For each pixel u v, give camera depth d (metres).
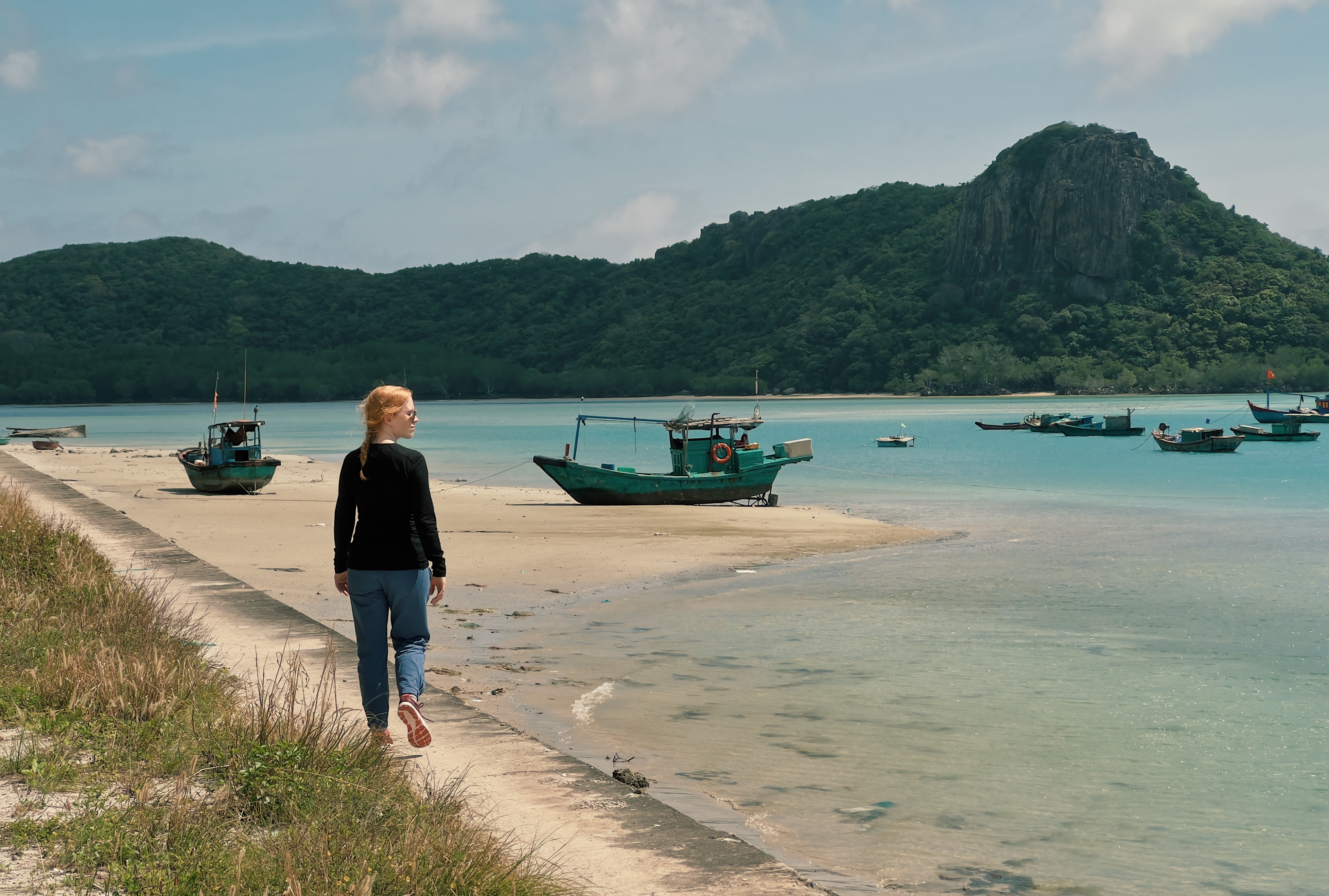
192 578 12.09
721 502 28.83
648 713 8.86
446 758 6.21
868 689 9.82
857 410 156.88
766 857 4.88
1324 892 5.59
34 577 10.23
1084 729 8.59
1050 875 5.77
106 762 5.39
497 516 24.97
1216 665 10.86
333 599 13.41
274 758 5.26
